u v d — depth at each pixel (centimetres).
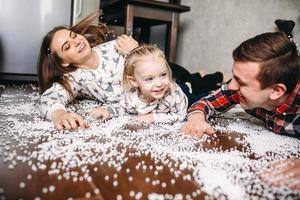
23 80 232
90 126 99
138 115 118
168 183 57
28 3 227
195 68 253
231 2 213
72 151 72
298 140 96
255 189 55
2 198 48
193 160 70
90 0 236
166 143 84
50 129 93
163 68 107
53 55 129
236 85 87
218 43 225
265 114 103
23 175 57
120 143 82
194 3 254
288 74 80
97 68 132
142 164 67
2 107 125
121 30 250
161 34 286
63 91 125
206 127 96
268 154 79
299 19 165
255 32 194
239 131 106
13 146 74
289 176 61
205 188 55
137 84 112
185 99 121
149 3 203
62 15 237
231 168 65
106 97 133
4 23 225
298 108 90
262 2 189
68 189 53
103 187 54
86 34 152
